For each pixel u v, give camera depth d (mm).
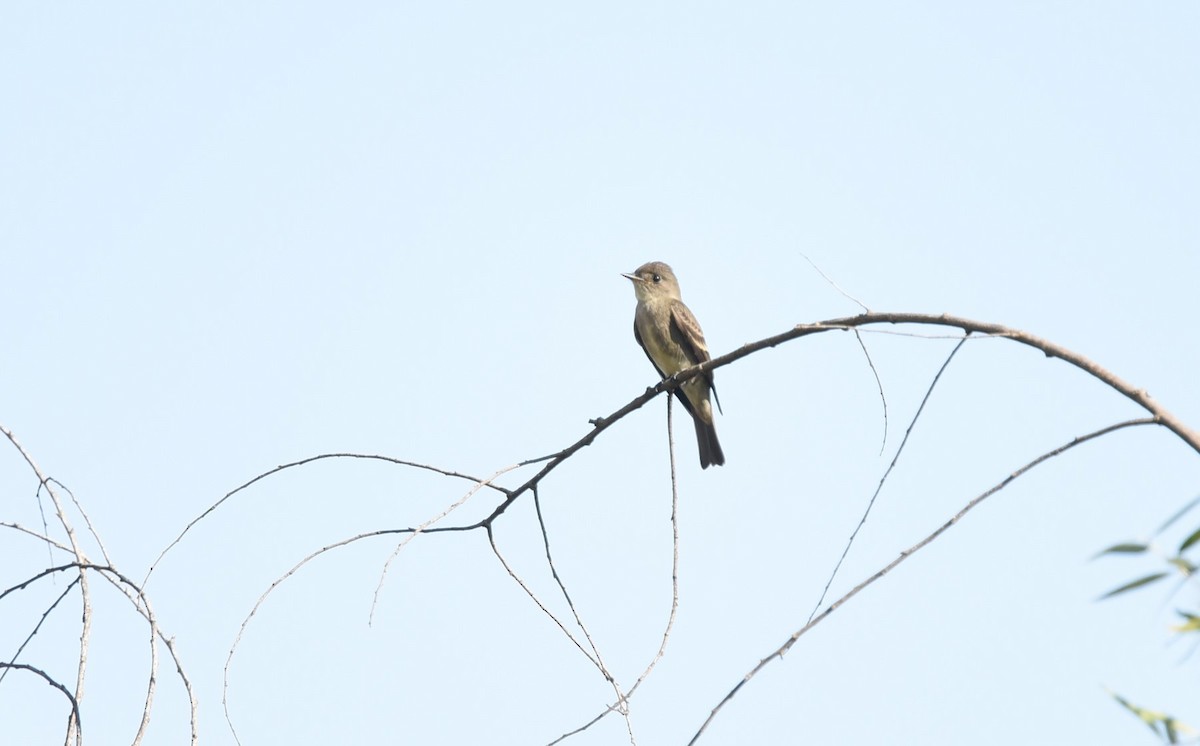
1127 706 5801
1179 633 5668
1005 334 8758
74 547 9578
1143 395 8016
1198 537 5820
